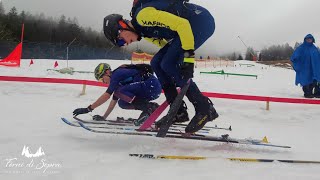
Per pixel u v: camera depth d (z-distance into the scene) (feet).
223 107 22.11
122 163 8.55
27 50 85.97
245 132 14.85
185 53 10.08
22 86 24.53
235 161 9.14
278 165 8.97
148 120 10.76
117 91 14.19
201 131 13.67
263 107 22.56
